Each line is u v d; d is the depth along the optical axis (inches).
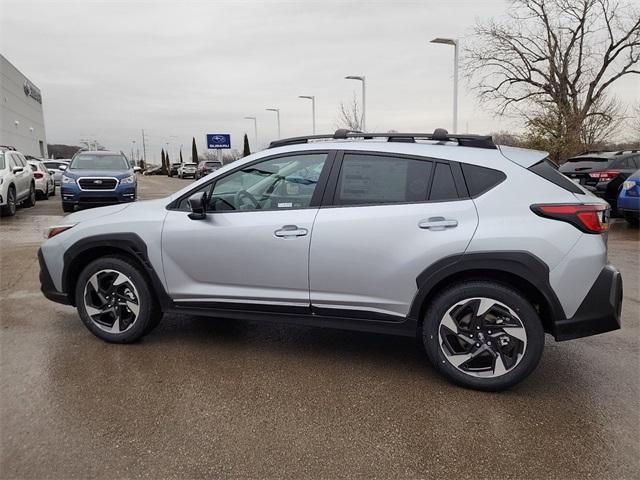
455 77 775.7
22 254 312.0
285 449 107.3
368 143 144.8
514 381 131.0
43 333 172.7
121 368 145.6
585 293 127.5
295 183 147.5
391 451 107.3
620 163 483.8
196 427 115.0
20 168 550.0
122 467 100.4
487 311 131.8
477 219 131.4
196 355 156.4
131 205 171.2
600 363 153.4
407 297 136.9
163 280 156.5
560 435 113.7
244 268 148.9
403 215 135.7
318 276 142.6
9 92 1830.7
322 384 137.9
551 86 1153.4
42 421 116.1
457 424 118.1
